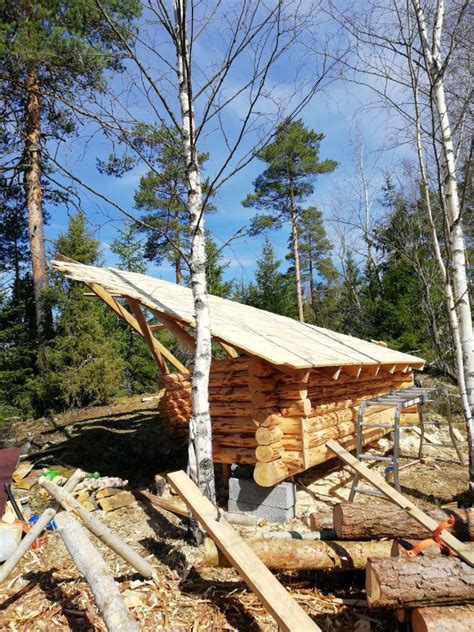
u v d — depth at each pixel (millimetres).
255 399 5742
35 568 4613
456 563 3176
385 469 7352
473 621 2859
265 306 22969
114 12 8188
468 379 5898
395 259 16344
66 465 8523
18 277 22969
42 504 6574
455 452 9023
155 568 4398
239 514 5707
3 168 9844
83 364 14992
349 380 7859
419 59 6188
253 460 5945
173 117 4867
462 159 6504
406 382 10664
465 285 5906
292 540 3973
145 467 8336
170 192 5551
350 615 3594
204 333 4918
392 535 3949
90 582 3219
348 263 24297
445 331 10383
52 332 15383
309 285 33438
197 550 4605
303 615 2898
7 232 20609
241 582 4066
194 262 5012
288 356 5734
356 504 4102
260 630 3416
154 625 3494
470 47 5945
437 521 3973
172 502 6172
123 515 5977
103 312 18391
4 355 16859
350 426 7625
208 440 4762
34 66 6559
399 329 17719
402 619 3211
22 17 9781
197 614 3623
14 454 6387
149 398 14977
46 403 14883
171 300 7152
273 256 23859
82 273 6984
